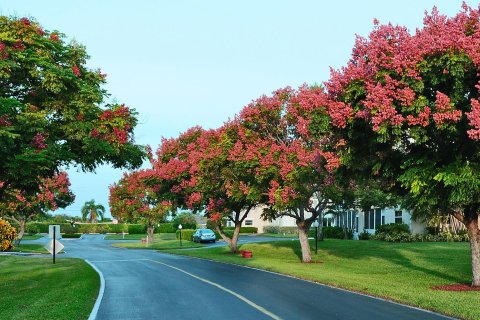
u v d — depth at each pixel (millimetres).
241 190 32188
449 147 16281
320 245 38875
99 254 42719
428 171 16219
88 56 21156
